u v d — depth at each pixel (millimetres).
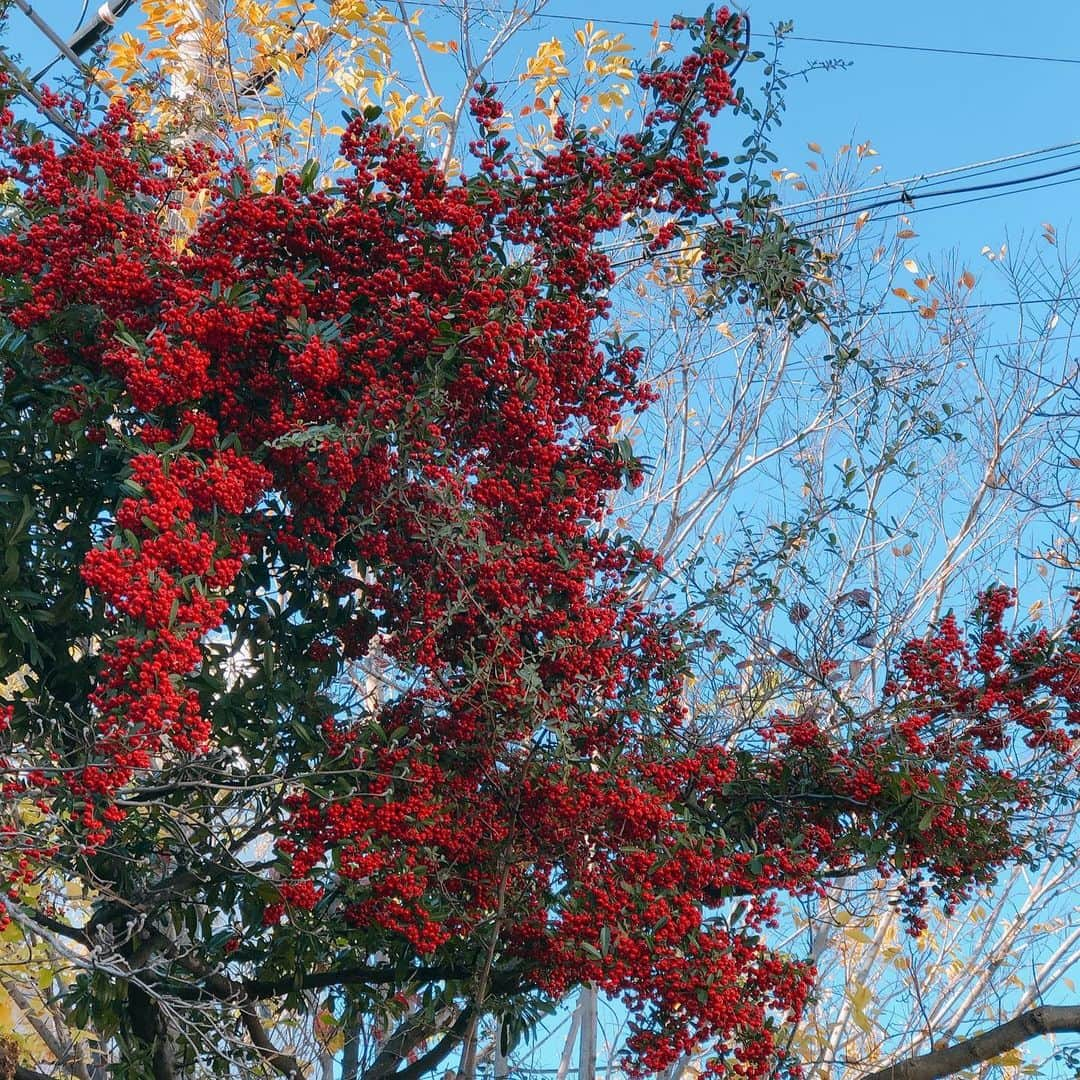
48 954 6625
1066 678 6477
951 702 6641
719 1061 5527
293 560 6023
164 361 4961
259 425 5383
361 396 5508
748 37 6004
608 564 6480
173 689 4473
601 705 6070
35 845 4895
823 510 7480
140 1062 6148
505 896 5746
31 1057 8125
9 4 6820
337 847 5492
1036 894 9297
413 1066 6797
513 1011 6605
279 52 9469
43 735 5074
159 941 6062
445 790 5777
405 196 5527
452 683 5895
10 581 5258
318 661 6191
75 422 5125
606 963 5348
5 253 5391
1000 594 6742
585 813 5520
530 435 5672
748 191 6258
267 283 5430
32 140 5863
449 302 5508
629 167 6070
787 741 6582
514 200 5953
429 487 5449
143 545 4539
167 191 6250
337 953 6953
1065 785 6543
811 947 8531
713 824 6277
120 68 9133
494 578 5629
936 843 6203
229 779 5742
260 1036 6449
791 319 6652
